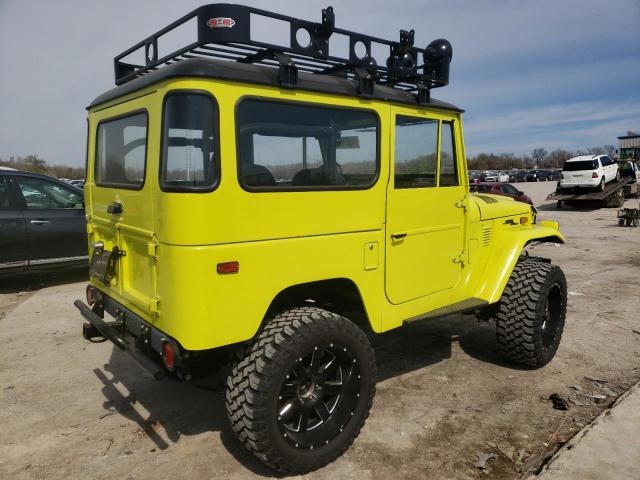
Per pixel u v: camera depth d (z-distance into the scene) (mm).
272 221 2566
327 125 2828
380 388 3750
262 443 2488
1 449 2988
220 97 2373
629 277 7535
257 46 2508
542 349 3979
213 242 2369
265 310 2570
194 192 2305
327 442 2729
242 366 2543
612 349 4480
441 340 4777
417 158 3371
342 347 2742
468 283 3875
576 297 6305
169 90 2389
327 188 2783
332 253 2846
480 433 3105
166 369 2652
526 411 3373
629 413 3236
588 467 2689
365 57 2977
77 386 3854
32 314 5738
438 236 3555
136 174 2814
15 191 6668
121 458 2885
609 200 20922
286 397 2613
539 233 4285
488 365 4176
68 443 3051
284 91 2611
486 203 4246
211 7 2396
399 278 3277
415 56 3285
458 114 3682
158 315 2582
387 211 3141
